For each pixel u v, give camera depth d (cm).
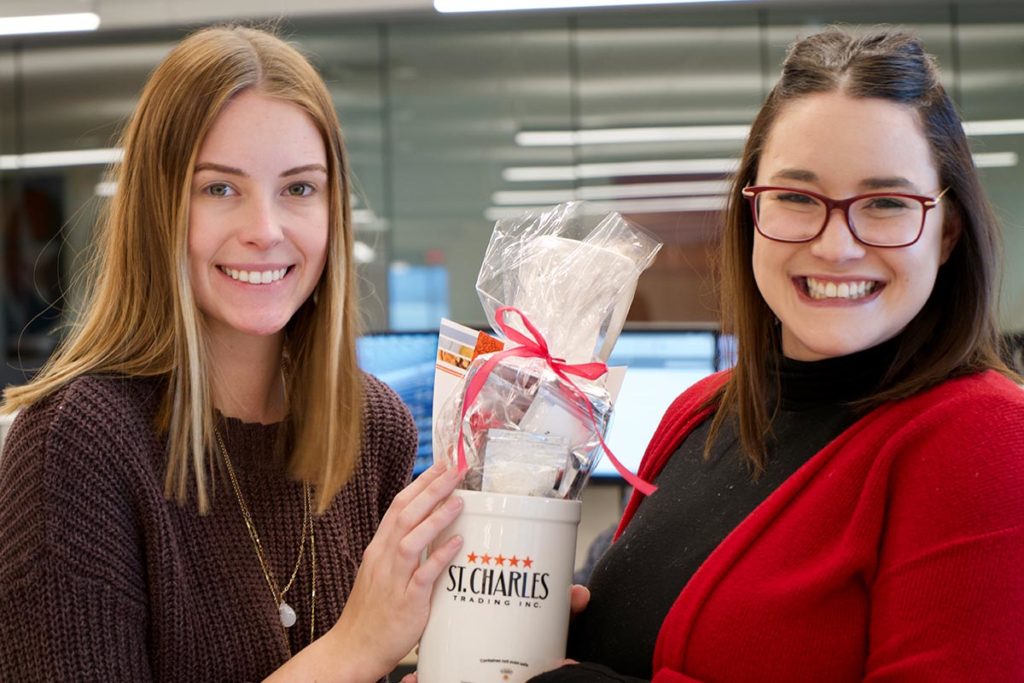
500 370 101
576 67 663
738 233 110
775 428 105
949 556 85
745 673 92
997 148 633
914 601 86
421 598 99
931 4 628
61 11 534
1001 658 82
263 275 116
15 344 689
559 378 102
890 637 87
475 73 669
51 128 691
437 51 669
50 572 104
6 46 685
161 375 117
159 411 115
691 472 111
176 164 112
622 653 103
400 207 679
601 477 232
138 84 686
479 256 679
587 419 102
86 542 105
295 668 106
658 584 103
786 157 96
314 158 117
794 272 98
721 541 100
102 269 124
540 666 97
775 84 105
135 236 116
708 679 94
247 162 112
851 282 95
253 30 123
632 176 664
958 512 85
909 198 93
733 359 113
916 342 98
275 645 117
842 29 104
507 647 96
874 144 93
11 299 693
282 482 125
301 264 119
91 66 687
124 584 108
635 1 480
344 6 634
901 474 90
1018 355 187
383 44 670
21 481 107
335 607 125
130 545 109
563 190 670
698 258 650
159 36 673
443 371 109
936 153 95
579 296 105
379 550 103
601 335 109
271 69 115
